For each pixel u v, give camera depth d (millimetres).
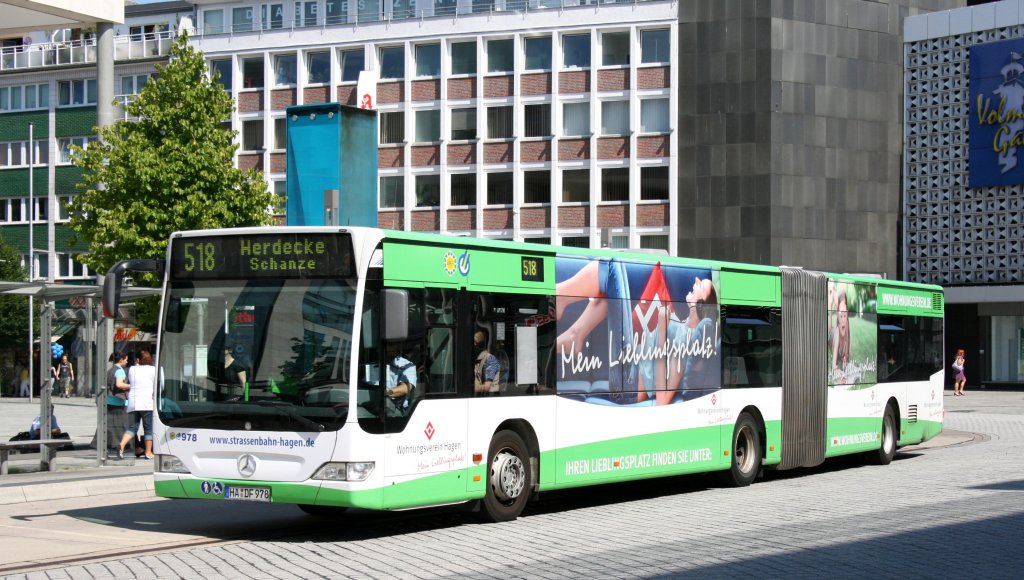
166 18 77812
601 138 65188
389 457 13359
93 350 25375
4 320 60250
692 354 18719
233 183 32281
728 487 19828
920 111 65938
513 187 66000
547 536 13828
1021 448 28000
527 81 65938
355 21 68062
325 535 14125
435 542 13367
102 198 31625
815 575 11086
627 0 64625
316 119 24484
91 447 25078
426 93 67188
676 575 11039
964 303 65500
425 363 13953
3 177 74562
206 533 14328
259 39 69125
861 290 23609
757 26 63469
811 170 64312
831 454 22266
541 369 15758
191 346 13930
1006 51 63000
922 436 25766
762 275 20578
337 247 13406
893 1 66438
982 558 12109
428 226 67188
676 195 64250
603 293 16953
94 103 73188
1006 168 63125
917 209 66000
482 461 14719
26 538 13641
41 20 27812
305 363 13367
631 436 17281
